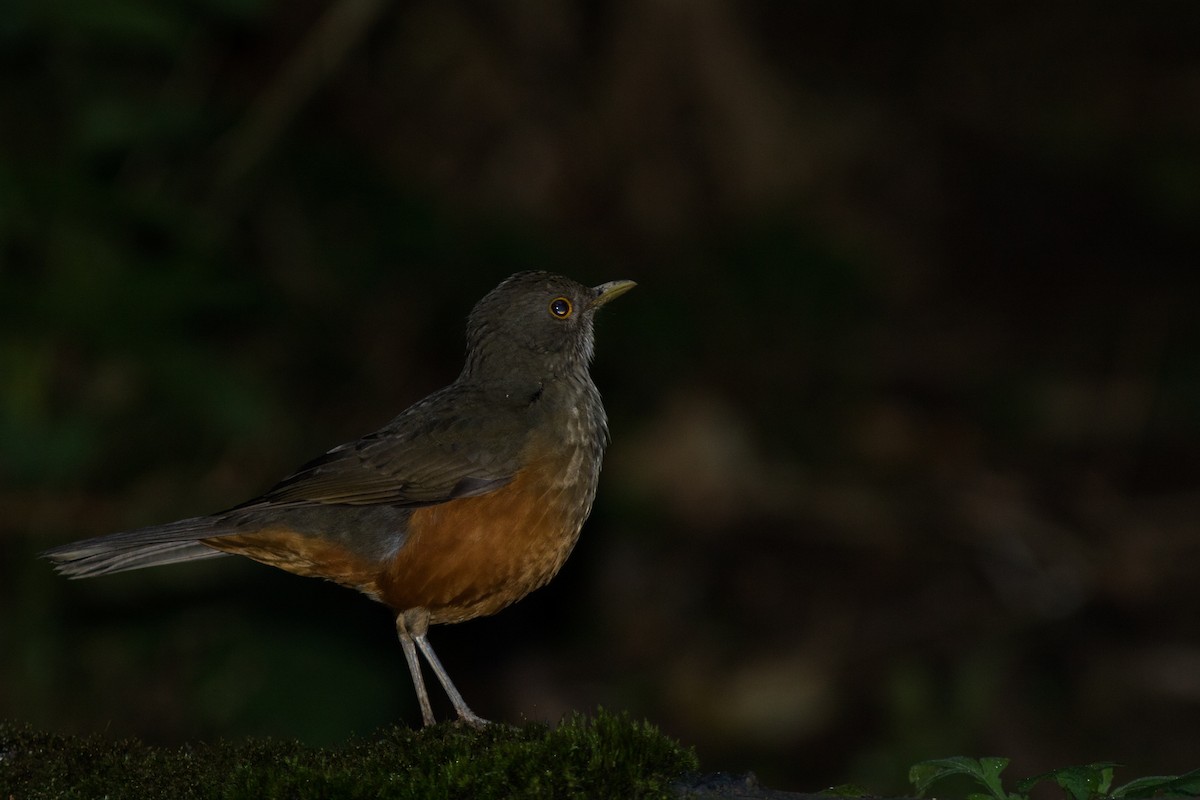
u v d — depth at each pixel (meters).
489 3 16.23
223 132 13.01
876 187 19.41
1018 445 16.81
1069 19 22.25
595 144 16.48
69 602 11.53
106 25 11.16
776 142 17.30
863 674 13.05
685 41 16.66
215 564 11.80
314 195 14.13
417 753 5.56
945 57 21.81
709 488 15.02
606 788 5.13
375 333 14.04
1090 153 21.17
